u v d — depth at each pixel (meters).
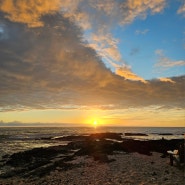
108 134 80.56
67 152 35.12
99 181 15.01
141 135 99.94
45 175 18.38
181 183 13.28
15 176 19.73
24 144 56.62
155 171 16.73
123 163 21.03
